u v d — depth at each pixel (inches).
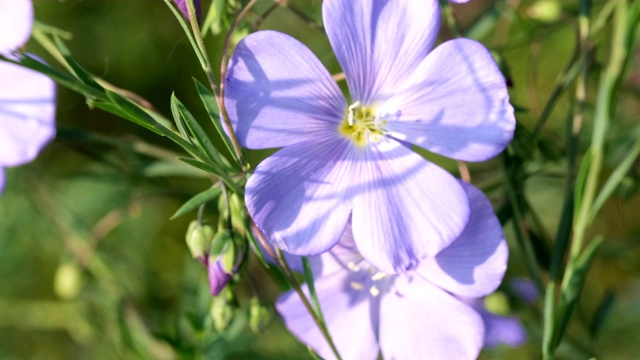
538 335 7.1
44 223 8.3
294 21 7.9
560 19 7.0
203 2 7.0
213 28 5.8
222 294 6.2
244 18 5.9
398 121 5.4
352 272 5.8
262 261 5.6
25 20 5.9
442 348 5.6
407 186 5.3
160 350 7.8
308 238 5.2
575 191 6.0
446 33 7.3
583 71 6.3
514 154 6.2
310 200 5.3
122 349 8.3
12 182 8.1
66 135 6.7
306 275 5.5
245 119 5.2
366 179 5.4
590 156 5.9
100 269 7.9
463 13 8.4
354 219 5.3
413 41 5.3
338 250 5.8
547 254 6.5
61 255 8.4
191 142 5.5
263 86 5.2
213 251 5.6
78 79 5.5
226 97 5.2
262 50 5.2
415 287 5.7
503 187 6.3
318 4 7.7
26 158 6.2
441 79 5.3
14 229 8.8
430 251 5.2
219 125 5.4
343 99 5.4
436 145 5.3
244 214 5.6
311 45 7.9
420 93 5.4
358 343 5.7
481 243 5.4
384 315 5.7
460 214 5.2
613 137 7.9
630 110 8.4
